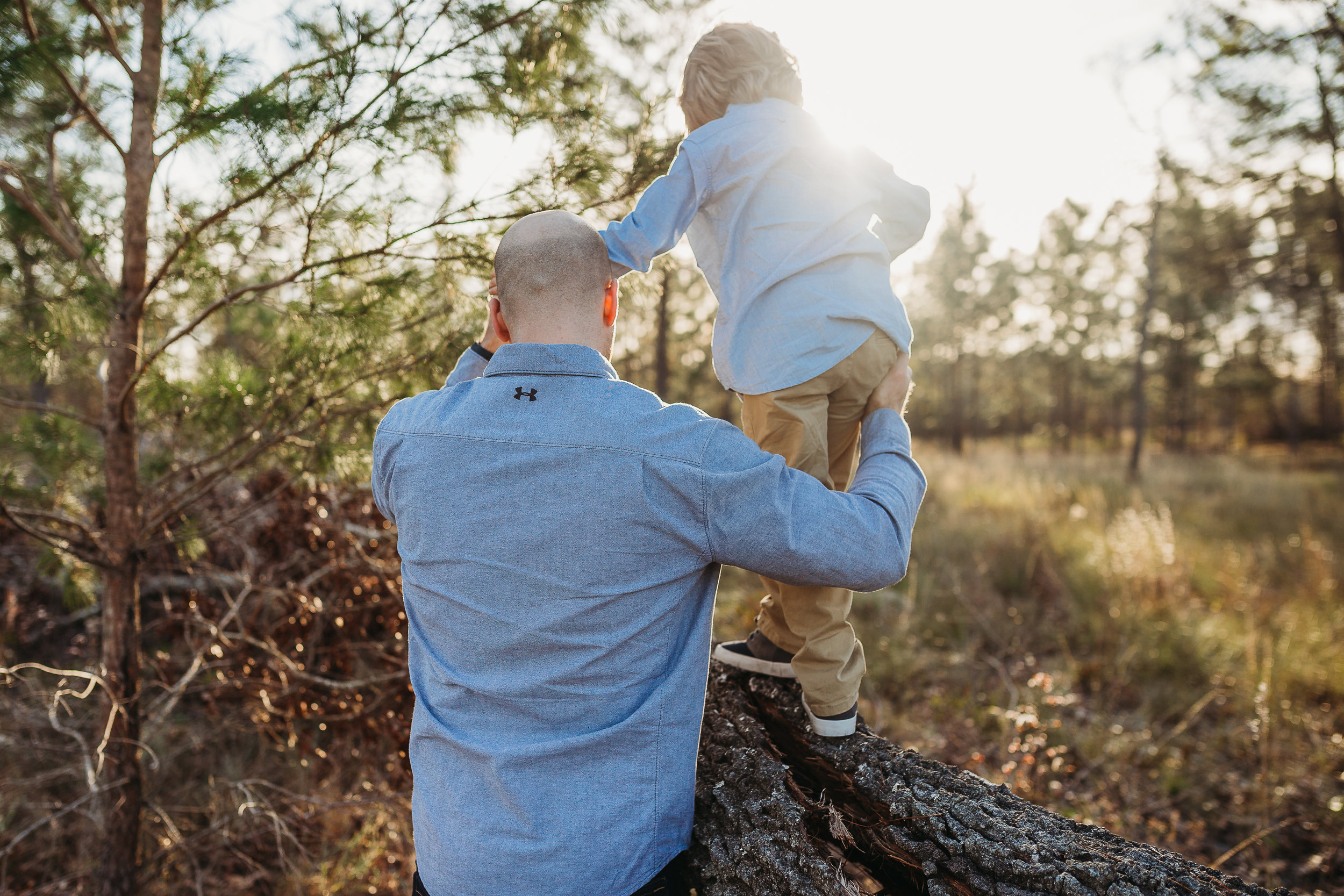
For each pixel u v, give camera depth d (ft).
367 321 6.17
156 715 8.18
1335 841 10.19
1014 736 11.82
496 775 3.14
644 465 3.07
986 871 3.52
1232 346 97.86
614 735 3.17
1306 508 33.24
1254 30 20.75
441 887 3.22
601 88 6.19
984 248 83.41
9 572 12.41
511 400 3.26
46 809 8.90
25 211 6.17
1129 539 22.09
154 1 6.40
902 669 15.44
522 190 6.05
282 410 6.91
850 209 4.28
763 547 3.13
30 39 5.37
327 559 9.82
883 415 4.03
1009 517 29.58
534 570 3.09
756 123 4.31
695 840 4.04
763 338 4.15
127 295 6.66
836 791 4.36
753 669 5.21
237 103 5.25
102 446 8.22
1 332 6.11
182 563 10.41
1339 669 14.96
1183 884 3.18
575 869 3.10
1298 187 29.71
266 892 8.87
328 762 10.11
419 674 3.50
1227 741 12.99
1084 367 105.19
